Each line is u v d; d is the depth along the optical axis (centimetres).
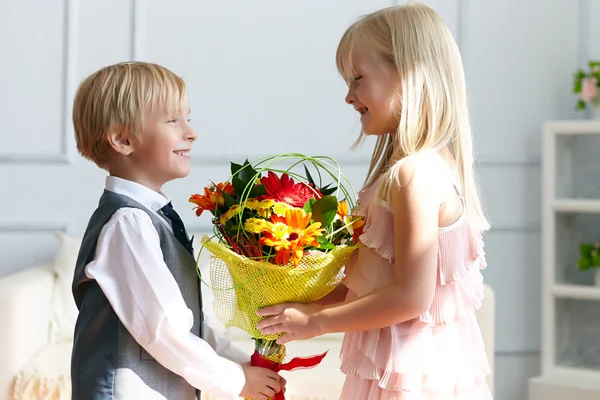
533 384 300
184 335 141
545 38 325
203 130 316
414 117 145
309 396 221
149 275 140
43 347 261
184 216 315
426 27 152
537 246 328
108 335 143
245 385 147
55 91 312
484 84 324
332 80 318
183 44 314
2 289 235
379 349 144
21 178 313
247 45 316
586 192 305
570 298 307
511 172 326
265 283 139
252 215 140
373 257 148
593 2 324
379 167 166
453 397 145
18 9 310
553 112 326
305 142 318
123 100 150
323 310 142
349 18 318
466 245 151
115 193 151
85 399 142
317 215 138
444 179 144
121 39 313
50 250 314
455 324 149
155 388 144
